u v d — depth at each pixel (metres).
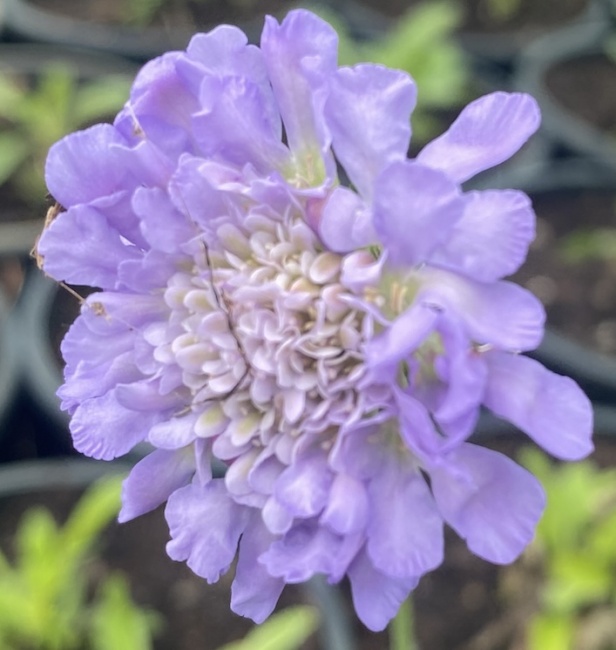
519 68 0.34
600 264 0.27
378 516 0.09
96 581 0.20
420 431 0.08
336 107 0.09
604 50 0.34
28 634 0.18
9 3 0.36
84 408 0.10
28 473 0.22
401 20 0.37
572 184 0.28
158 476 0.10
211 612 0.19
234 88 0.09
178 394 0.10
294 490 0.09
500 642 0.19
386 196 0.08
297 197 0.09
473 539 0.09
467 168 0.08
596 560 0.18
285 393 0.09
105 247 0.09
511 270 0.08
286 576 0.08
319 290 0.09
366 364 0.08
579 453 0.08
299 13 0.09
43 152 0.29
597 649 0.18
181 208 0.09
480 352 0.08
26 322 0.24
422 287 0.08
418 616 0.19
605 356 0.24
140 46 0.35
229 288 0.09
